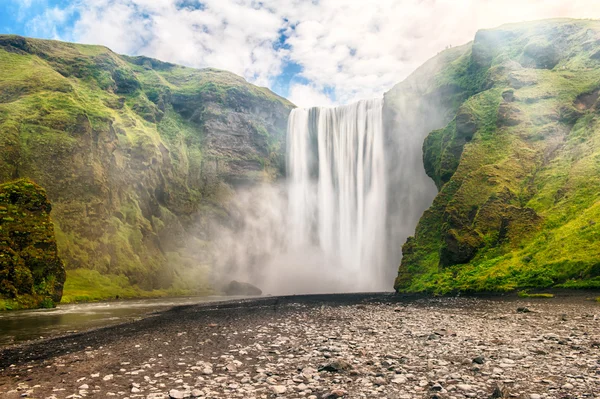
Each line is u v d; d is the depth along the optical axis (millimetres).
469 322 24609
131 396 11758
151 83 164000
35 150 97188
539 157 62062
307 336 21391
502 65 82625
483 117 73562
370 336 20547
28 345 24266
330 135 128125
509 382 11578
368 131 115250
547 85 72625
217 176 146000
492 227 54219
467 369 13234
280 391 11570
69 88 120750
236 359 16312
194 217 134125
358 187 116500
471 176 62250
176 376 13938
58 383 13789
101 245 98562
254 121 160000
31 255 61906
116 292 90250
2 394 12461
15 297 57375
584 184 51031
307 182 135125
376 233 108750
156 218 122562
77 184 99938
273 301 55531
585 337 18016
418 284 59219
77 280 87375
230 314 37438
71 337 27234
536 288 38688
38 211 66750
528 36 87062
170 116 155875
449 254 56219
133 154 123500
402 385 11711
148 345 21234
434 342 18172
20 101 107750
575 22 85812
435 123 97500
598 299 30875
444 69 102750
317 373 13328
